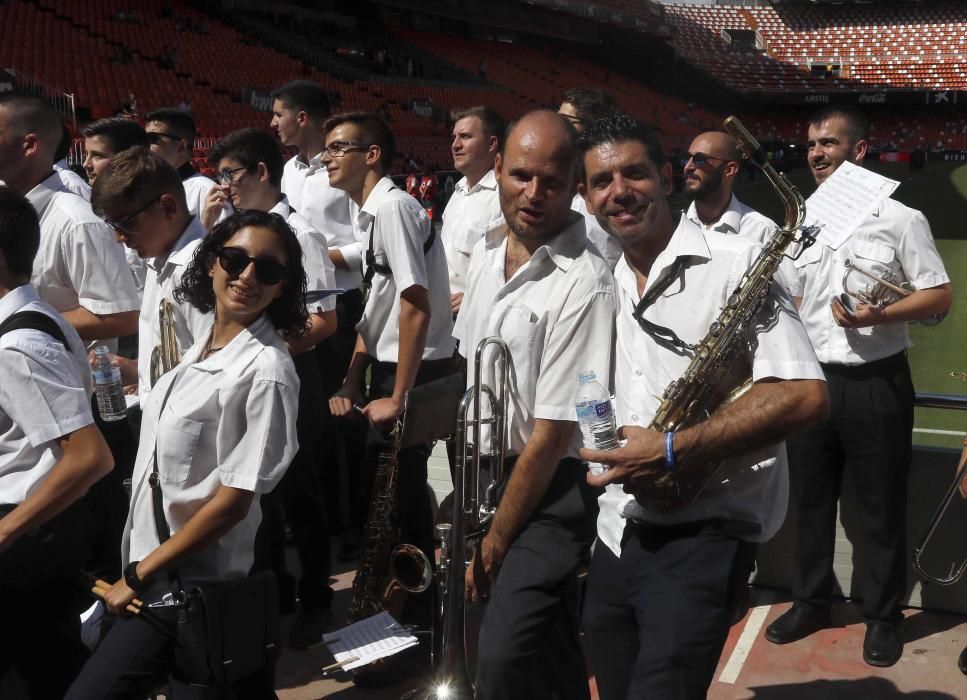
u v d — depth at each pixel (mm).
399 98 33531
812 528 3996
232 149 4199
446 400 3490
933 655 3863
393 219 3807
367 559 3814
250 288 2588
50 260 3871
